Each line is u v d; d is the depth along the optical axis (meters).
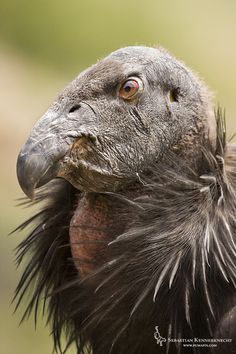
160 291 11.20
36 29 37.47
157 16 38.38
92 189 11.71
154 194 11.52
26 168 11.22
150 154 11.78
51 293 12.10
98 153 11.60
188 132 11.91
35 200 12.52
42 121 11.49
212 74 36.22
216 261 11.12
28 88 34.84
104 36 37.47
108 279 11.38
